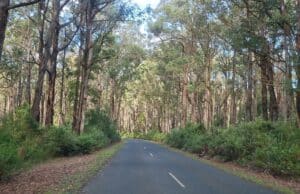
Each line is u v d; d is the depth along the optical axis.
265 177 19.00
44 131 27.53
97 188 13.95
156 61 67.56
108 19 39.38
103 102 80.75
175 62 52.03
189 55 52.22
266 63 30.72
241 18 29.14
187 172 20.11
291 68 25.20
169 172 19.94
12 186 14.09
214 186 14.92
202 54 51.88
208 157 31.83
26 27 48.72
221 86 70.88
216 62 56.56
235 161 26.16
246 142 25.02
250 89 35.12
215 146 30.19
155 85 87.31
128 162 26.17
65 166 22.00
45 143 26.61
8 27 48.84
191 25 48.28
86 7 32.19
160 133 87.00
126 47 63.59
